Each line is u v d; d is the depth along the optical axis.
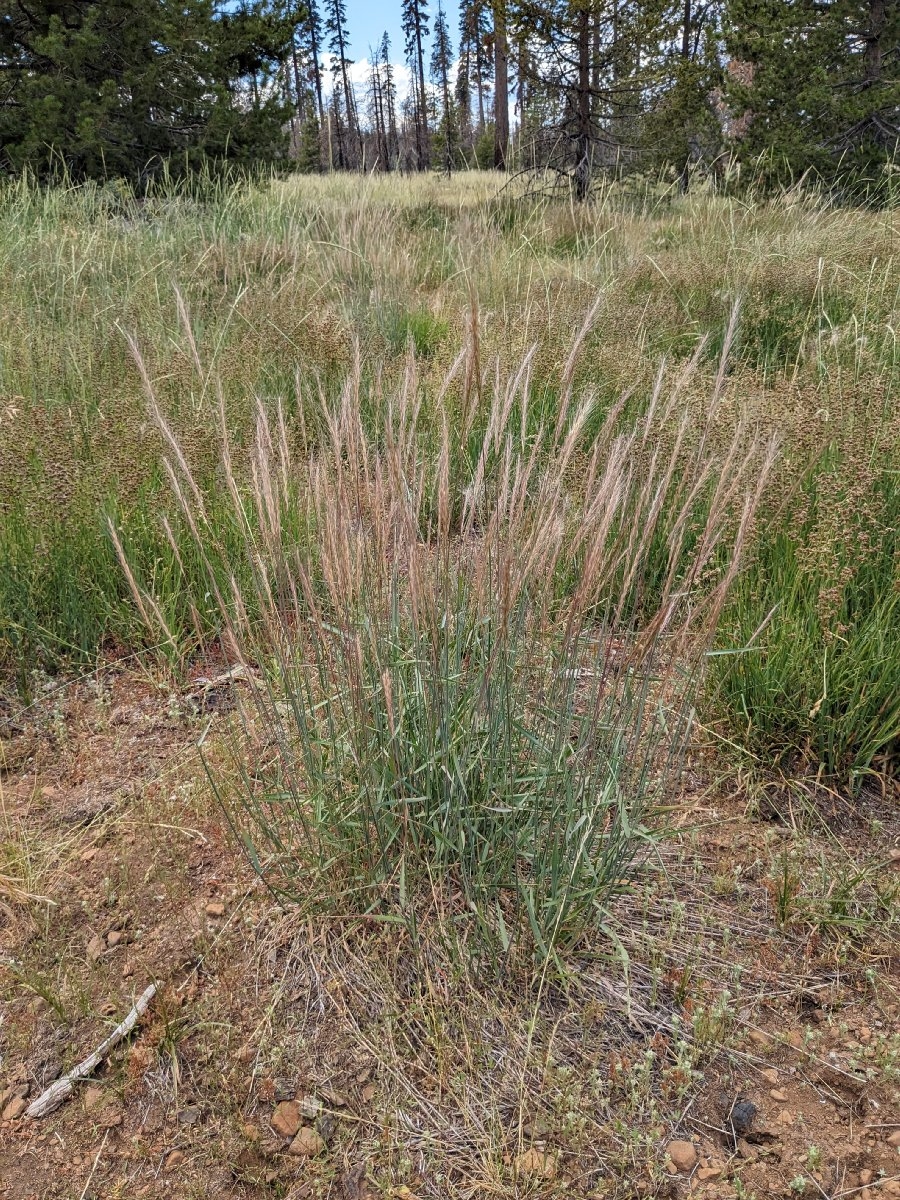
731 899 2.33
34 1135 1.84
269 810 2.51
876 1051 1.95
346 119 51.66
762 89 11.16
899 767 2.71
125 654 3.32
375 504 2.03
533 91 12.08
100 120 9.66
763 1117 1.85
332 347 5.16
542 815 2.17
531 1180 1.72
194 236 7.73
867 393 3.49
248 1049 1.96
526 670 2.18
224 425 2.16
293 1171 1.76
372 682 2.12
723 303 6.02
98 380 4.44
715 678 2.81
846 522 2.94
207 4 10.27
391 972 2.09
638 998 2.06
